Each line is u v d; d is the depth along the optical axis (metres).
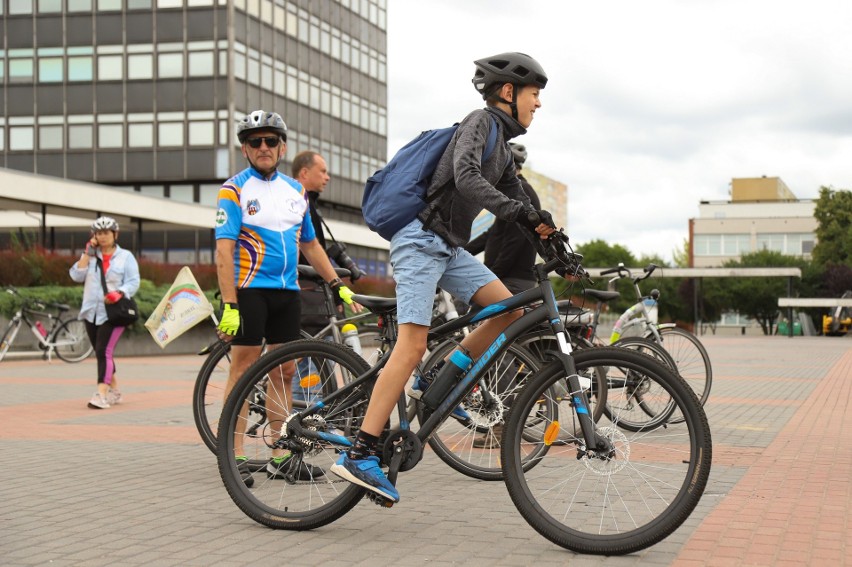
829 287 71.00
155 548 4.02
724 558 3.79
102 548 4.02
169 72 52.31
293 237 5.61
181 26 52.12
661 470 3.86
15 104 53.38
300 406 4.57
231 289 5.38
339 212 62.97
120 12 52.56
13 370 16.97
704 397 8.71
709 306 74.19
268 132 5.53
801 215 110.50
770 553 3.86
